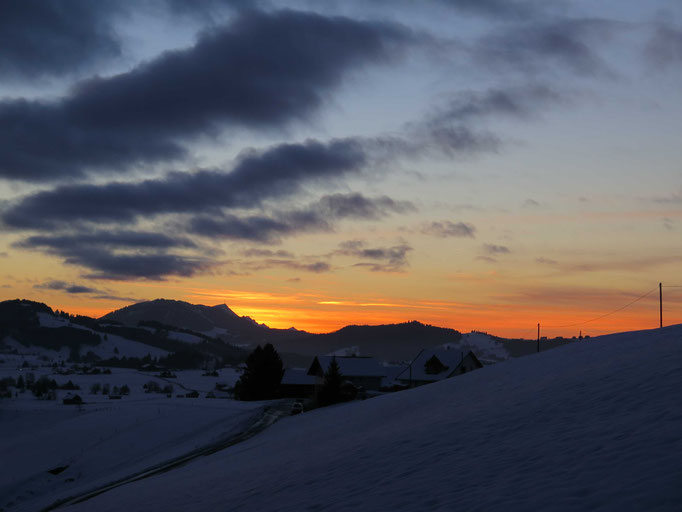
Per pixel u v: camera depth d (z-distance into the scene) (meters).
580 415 14.52
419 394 35.97
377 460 15.23
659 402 13.55
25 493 46.53
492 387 28.20
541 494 8.84
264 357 108.69
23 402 115.06
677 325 34.66
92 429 64.50
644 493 7.66
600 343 34.09
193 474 26.59
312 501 12.39
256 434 52.44
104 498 27.05
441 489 10.72
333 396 77.50
